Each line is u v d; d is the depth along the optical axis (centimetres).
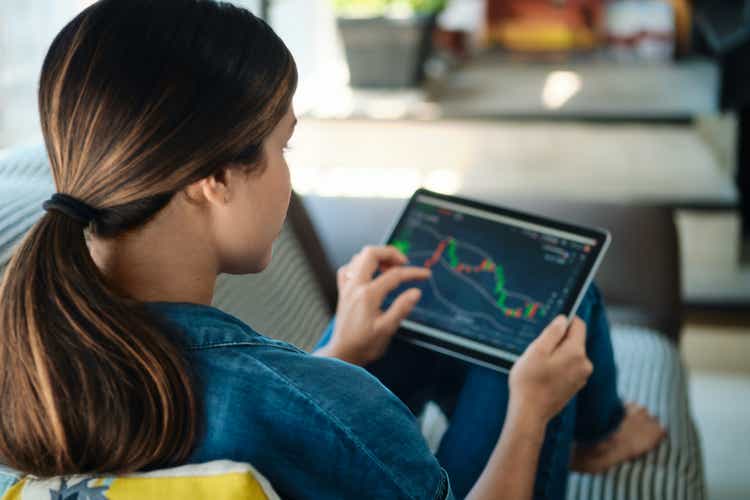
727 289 309
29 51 208
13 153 133
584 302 124
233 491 66
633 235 192
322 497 69
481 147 379
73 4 225
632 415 146
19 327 65
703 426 240
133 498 68
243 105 66
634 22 531
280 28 362
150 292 71
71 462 67
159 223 69
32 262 65
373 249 122
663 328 190
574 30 530
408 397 128
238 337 71
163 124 64
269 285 148
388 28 405
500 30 538
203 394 68
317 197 196
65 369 65
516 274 122
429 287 124
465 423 114
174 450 67
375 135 387
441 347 118
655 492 134
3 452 70
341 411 69
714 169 355
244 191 70
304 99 404
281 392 69
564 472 115
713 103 407
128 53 64
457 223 129
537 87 451
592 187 337
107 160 65
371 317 115
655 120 389
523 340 116
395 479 69
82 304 65
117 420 65
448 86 450
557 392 102
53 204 67
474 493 98
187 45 65
